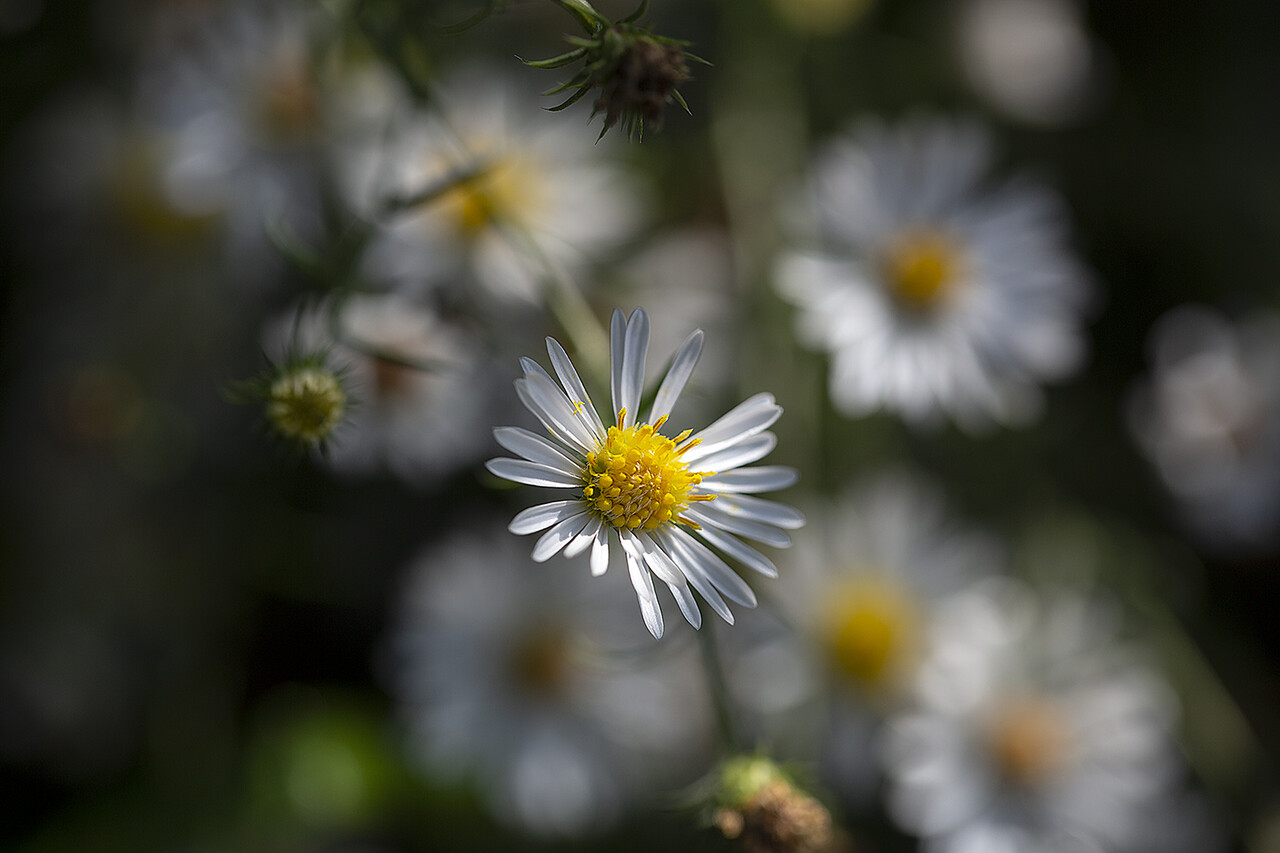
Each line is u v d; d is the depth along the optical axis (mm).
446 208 224
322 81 212
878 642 238
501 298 226
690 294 246
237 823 241
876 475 247
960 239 239
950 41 297
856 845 251
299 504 250
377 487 251
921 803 237
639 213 238
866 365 233
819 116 286
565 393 184
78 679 245
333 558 251
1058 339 239
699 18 269
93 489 246
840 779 238
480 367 228
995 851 237
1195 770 271
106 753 245
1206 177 315
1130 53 323
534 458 181
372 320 223
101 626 247
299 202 227
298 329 196
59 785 244
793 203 245
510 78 234
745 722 235
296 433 193
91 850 239
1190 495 295
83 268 244
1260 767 269
